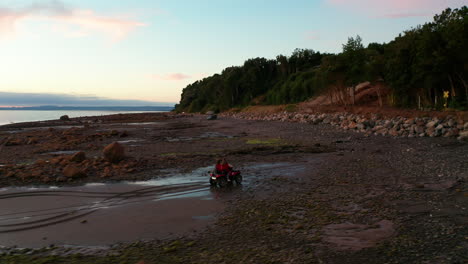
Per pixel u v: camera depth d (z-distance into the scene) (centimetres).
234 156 2017
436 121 2931
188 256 596
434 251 564
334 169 1480
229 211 901
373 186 1113
